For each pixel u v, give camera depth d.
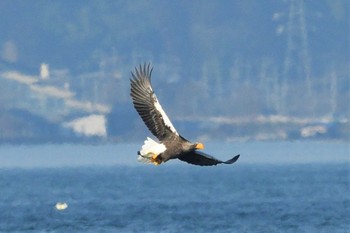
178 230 64.00
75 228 64.94
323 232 63.53
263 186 103.06
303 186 102.06
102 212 73.62
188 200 84.50
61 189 101.31
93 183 111.62
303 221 68.19
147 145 32.91
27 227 66.00
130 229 64.19
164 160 32.78
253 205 79.06
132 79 33.47
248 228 64.88
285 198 86.12
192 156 33.09
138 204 80.31
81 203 82.06
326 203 80.44
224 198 86.56
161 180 116.94
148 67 33.53
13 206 79.81
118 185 107.62
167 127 33.06
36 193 95.50
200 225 65.94
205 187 102.62
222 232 63.19
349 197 86.38
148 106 33.25
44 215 72.06
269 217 70.00
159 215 71.06
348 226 65.81
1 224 67.44
